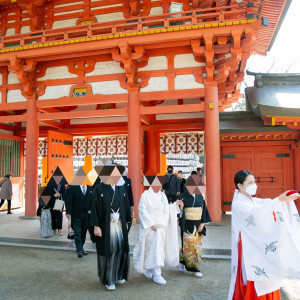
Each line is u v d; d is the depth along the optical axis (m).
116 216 4.73
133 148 10.10
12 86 11.59
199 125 13.20
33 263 5.95
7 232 8.84
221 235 8.09
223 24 8.70
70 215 6.62
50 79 11.19
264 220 2.97
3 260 6.15
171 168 10.79
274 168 12.14
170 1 10.48
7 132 14.52
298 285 4.70
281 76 12.38
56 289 4.64
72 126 14.80
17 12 11.84
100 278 4.64
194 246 5.14
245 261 3.01
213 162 9.53
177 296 4.33
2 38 10.59
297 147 11.80
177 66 10.14
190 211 5.18
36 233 8.69
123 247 4.81
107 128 14.30
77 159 22.84
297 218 3.00
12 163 14.55
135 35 9.25
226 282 4.86
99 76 10.66
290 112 9.85
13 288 4.67
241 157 12.38
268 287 2.95
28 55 10.23
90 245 7.30
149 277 5.12
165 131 13.90
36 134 11.23
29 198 11.20
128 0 10.77
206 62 9.43
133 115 10.16
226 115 12.57
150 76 10.26
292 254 2.87
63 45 9.86
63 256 6.45
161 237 4.99
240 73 11.52
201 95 9.84
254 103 10.82
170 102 13.52
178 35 9.05
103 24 10.90
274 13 10.91
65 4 11.46
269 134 11.46
